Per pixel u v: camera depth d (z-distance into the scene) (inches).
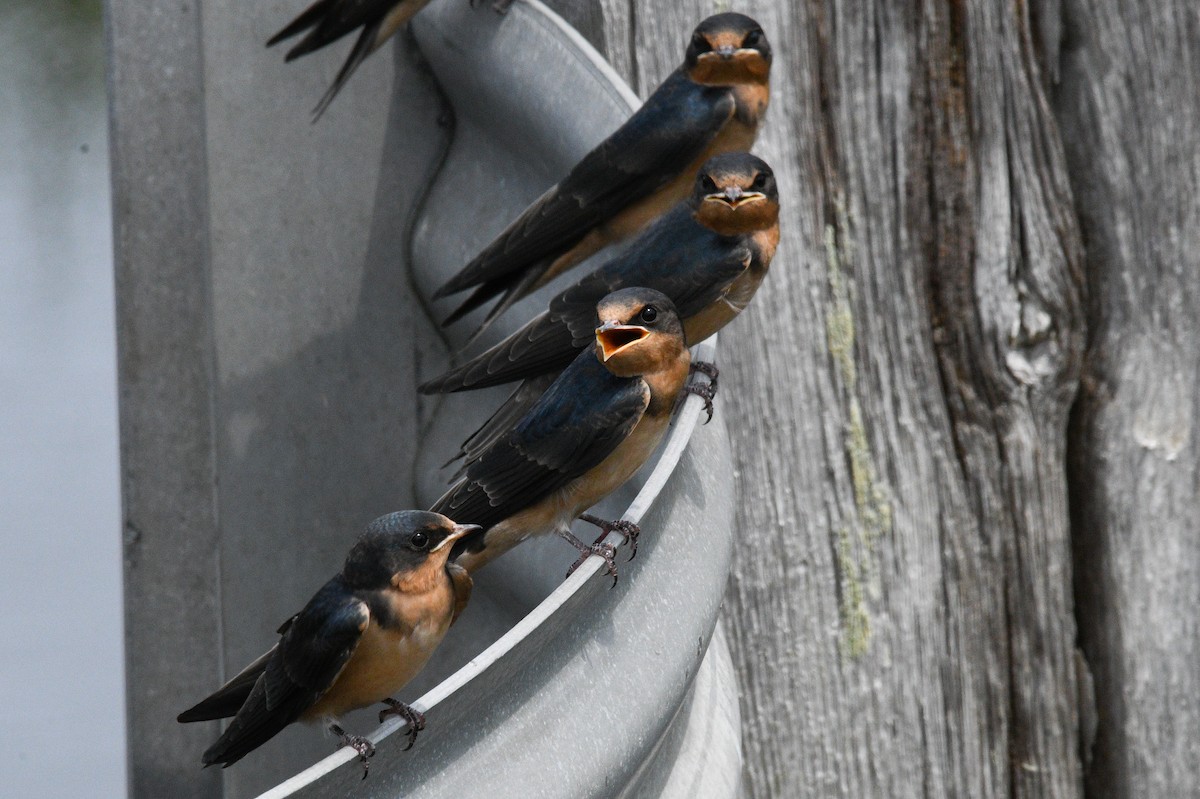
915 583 315.6
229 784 312.5
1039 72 310.7
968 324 313.1
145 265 313.0
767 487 314.2
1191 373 315.9
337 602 242.5
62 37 943.7
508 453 272.5
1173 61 310.0
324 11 301.3
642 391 266.4
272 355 313.4
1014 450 315.0
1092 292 315.3
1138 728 322.7
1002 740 321.1
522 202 317.1
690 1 315.0
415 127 318.0
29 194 888.3
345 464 318.3
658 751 220.5
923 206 311.7
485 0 300.5
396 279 319.3
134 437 314.8
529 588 312.5
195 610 315.6
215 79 305.3
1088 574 319.9
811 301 312.0
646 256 295.6
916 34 309.0
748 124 308.0
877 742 318.3
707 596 223.3
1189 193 312.8
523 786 185.3
